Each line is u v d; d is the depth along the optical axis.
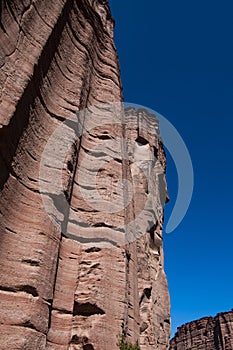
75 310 13.46
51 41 14.61
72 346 12.67
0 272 10.27
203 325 114.31
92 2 21.97
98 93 20.64
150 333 22.75
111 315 13.96
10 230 11.12
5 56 11.14
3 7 11.12
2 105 10.51
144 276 24.66
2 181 10.91
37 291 10.88
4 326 9.67
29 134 12.81
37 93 13.47
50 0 14.92
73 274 13.96
